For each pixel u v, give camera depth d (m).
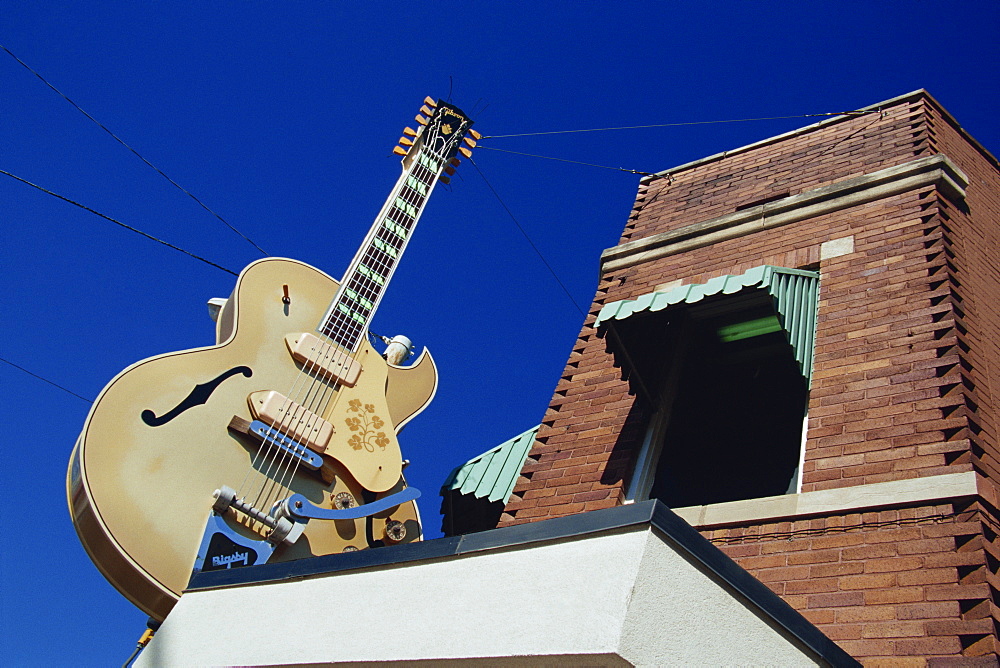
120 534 7.23
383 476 9.19
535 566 4.32
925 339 7.07
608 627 3.78
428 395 10.63
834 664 4.40
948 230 8.23
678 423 8.09
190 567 7.38
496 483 9.88
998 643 4.91
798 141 10.73
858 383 7.05
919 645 5.10
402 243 11.56
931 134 9.55
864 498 6.13
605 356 9.01
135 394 8.05
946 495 5.81
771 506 6.49
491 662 4.08
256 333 9.38
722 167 11.14
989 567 5.39
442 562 4.74
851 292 7.98
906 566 5.58
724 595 4.21
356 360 9.98
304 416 9.01
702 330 8.59
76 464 7.50
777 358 8.09
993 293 8.45
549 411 8.73
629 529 4.16
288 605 5.22
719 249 9.62
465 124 13.59
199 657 5.30
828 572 5.84
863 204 8.96
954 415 6.35
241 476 8.27
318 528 8.36
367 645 4.59
